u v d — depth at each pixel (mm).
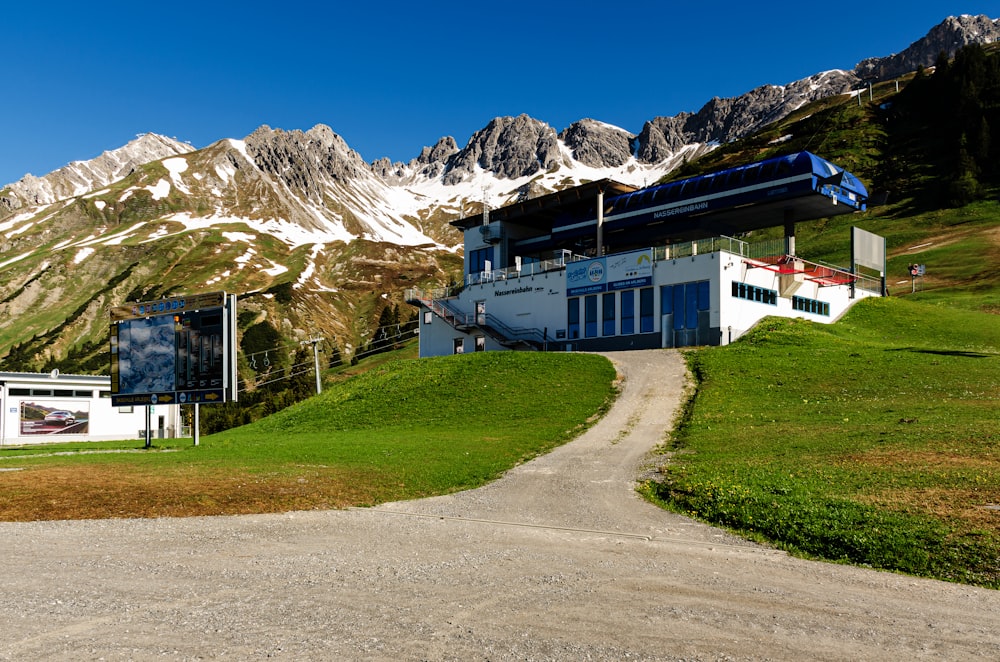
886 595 10547
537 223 75125
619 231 65312
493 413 39906
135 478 21797
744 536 15016
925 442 22188
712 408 35125
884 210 134500
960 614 9578
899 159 153750
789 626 8977
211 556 13047
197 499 18984
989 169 135750
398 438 34312
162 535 15094
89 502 18312
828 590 10812
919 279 91312
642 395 39938
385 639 8266
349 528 16062
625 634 8531
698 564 12516
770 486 18172
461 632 8539
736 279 52562
